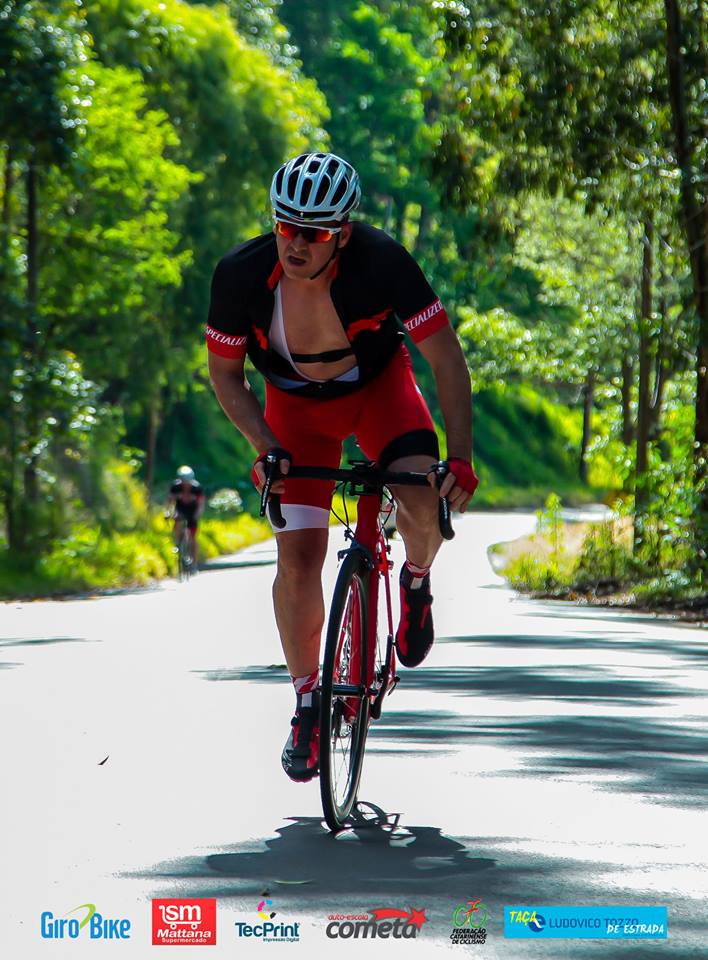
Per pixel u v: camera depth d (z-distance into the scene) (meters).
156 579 64.31
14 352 59.38
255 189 106.44
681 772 15.79
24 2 58.03
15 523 59.81
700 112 44.91
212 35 104.50
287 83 113.12
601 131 44.53
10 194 67.75
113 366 89.62
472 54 44.62
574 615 39.62
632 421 79.06
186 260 85.19
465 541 86.56
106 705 21.22
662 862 11.91
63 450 72.69
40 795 14.70
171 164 83.44
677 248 49.75
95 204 77.44
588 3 44.00
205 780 15.49
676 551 47.69
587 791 14.80
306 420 14.04
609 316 78.88
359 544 13.62
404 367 14.08
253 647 30.14
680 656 28.45
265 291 13.33
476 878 11.44
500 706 21.06
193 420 150.62
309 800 14.50
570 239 77.81
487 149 46.88
